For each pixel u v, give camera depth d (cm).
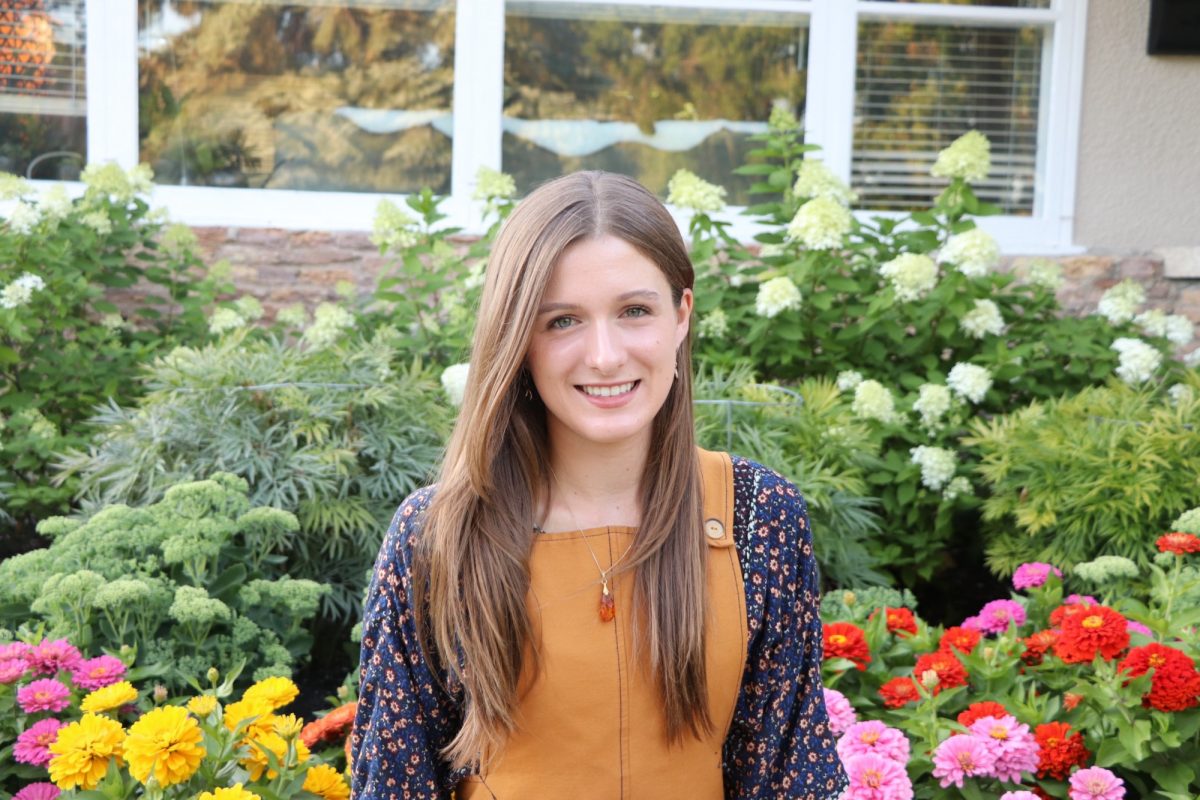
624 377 126
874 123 542
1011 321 454
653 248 126
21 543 393
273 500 318
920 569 396
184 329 456
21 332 405
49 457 391
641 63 530
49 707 209
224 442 330
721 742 135
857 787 195
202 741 183
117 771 181
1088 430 369
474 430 127
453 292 425
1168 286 534
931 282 406
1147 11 533
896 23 537
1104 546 353
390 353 365
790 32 532
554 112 529
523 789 129
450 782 136
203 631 262
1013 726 209
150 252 501
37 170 518
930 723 218
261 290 514
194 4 514
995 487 379
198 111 519
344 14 520
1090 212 545
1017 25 538
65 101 517
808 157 536
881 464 380
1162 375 437
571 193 128
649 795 130
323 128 523
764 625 135
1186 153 543
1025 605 273
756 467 141
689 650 128
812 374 433
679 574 129
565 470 134
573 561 130
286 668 257
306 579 307
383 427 344
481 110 522
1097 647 222
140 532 265
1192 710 218
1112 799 203
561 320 126
